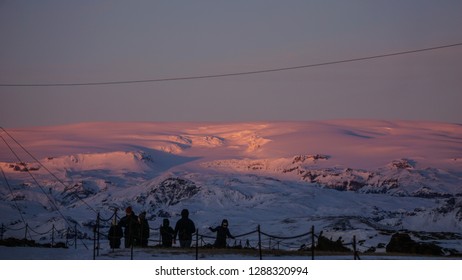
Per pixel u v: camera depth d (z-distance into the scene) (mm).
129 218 54125
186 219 53812
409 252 54219
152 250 49875
